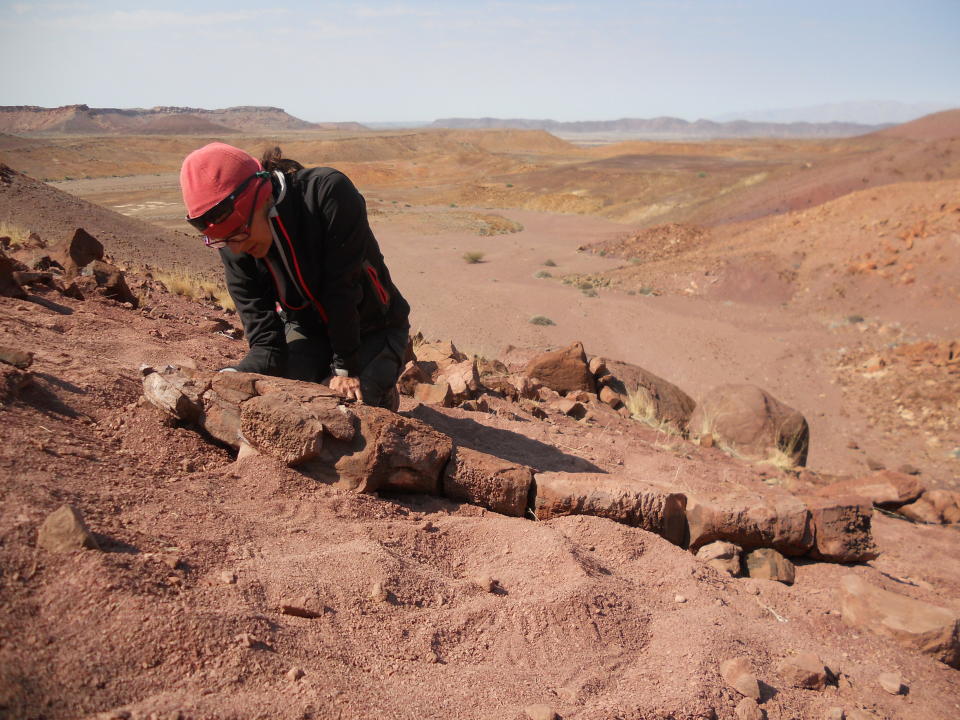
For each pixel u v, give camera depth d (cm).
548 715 168
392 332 349
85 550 177
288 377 327
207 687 150
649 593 263
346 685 164
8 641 143
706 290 3073
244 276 308
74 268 687
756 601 285
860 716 205
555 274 3762
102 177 13888
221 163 259
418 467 295
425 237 5353
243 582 196
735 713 192
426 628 202
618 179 8194
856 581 291
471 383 535
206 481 257
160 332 508
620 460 465
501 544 267
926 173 4497
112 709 136
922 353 2084
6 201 1908
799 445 735
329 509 262
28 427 252
